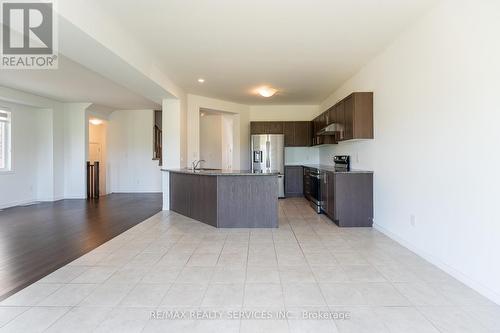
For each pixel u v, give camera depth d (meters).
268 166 7.84
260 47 3.93
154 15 3.05
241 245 3.71
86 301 2.29
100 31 2.95
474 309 2.14
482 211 2.36
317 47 3.95
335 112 5.56
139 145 9.12
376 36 3.62
